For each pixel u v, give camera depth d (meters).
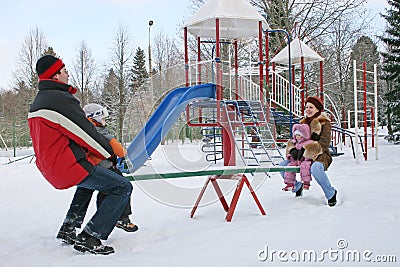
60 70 3.39
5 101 40.84
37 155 3.30
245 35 11.15
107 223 3.33
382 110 39.19
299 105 14.75
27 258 3.18
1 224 4.52
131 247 3.52
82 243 3.30
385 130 33.78
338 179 7.19
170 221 4.46
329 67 29.89
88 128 3.28
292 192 5.92
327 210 4.66
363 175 7.61
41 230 4.22
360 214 4.36
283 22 23.27
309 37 23.55
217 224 4.23
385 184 6.23
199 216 4.69
